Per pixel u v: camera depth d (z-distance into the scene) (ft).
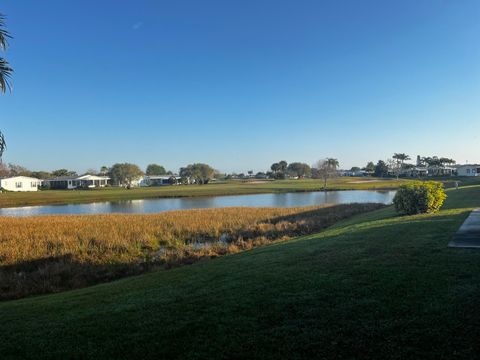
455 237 31.14
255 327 15.94
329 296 18.89
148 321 17.60
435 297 17.53
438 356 12.69
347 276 22.07
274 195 208.95
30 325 18.85
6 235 61.87
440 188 55.01
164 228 70.59
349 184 290.35
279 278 23.12
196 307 18.99
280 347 14.08
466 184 186.09
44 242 56.39
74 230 67.36
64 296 27.61
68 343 15.88
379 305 17.12
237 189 262.88
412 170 402.93
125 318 18.34
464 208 55.83
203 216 89.92
